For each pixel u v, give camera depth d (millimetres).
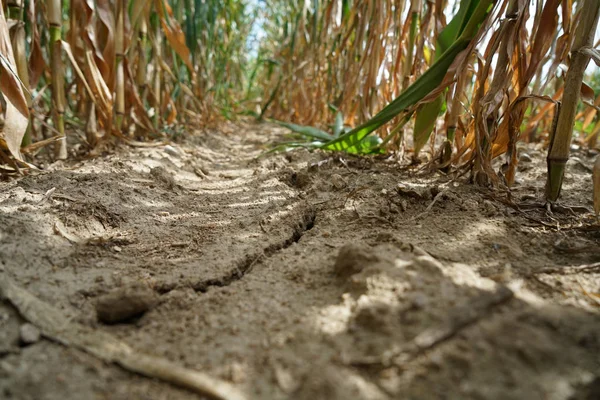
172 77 3104
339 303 902
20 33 1789
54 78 2008
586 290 958
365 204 1512
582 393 646
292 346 800
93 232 1356
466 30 1584
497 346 717
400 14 2342
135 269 1152
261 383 721
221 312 950
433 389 668
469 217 1375
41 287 1009
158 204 1679
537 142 2965
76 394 712
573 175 2023
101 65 2145
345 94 2904
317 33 4004
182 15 3338
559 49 1543
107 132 2275
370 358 728
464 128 1835
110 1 2258
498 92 1520
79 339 849
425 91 1754
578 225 1341
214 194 1881
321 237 1334
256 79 6938
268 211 1598
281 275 1107
